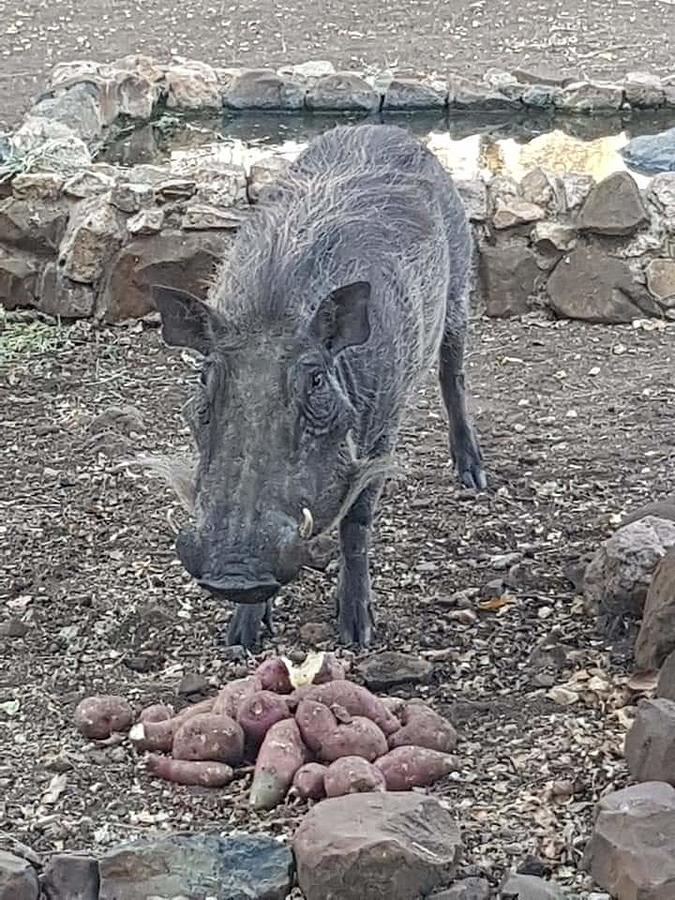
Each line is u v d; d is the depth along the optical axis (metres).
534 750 2.84
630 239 5.08
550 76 7.80
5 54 8.78
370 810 2.56
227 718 2.83
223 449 2.77
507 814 2.68
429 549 3.62
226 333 2.82
